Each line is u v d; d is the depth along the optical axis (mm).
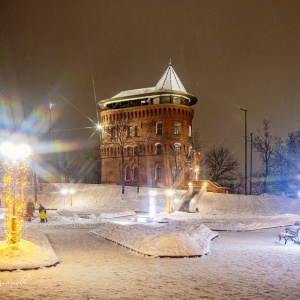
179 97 89438
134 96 91188
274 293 11430
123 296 10852
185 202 58812
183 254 17672
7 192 15875
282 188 78625
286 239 23250
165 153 85312
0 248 15461
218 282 12742
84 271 14242
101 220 37562
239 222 35938
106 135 91875
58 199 61750
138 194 64562
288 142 78062
